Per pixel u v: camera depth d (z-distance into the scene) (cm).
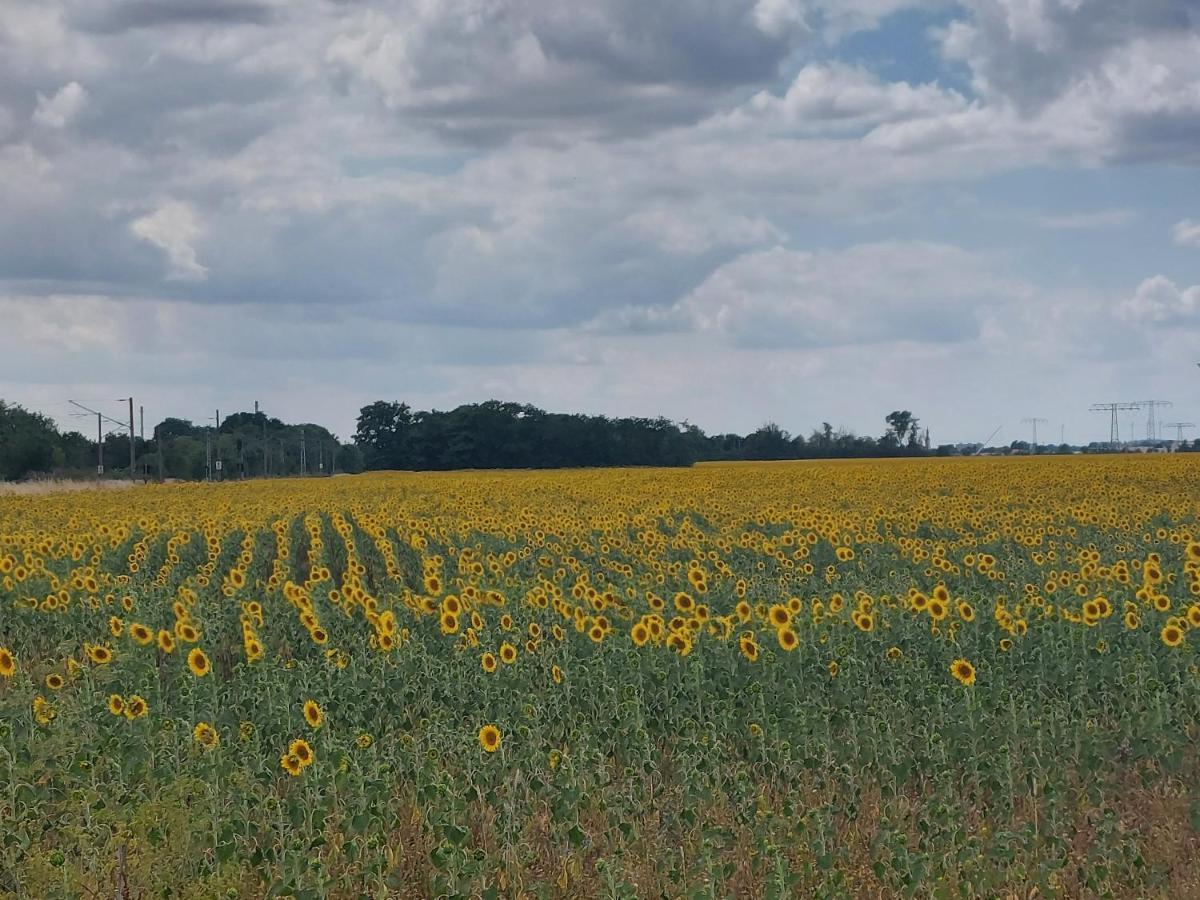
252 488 7006
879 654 1538
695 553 2711
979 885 952
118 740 1230
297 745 1102
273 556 3278
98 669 1596
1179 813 1091
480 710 1379
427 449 14000
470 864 972
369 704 1399
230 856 1011
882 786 1173
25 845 1009
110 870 988
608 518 3694
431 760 1182
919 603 1620
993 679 1402
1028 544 2783
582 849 1045
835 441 15038
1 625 2047
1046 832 1056
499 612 1833
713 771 1169
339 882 986
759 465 9881
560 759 1173
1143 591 1625
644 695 1401
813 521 3241
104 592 2188
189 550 3084
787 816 1068
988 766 1155
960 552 2748
